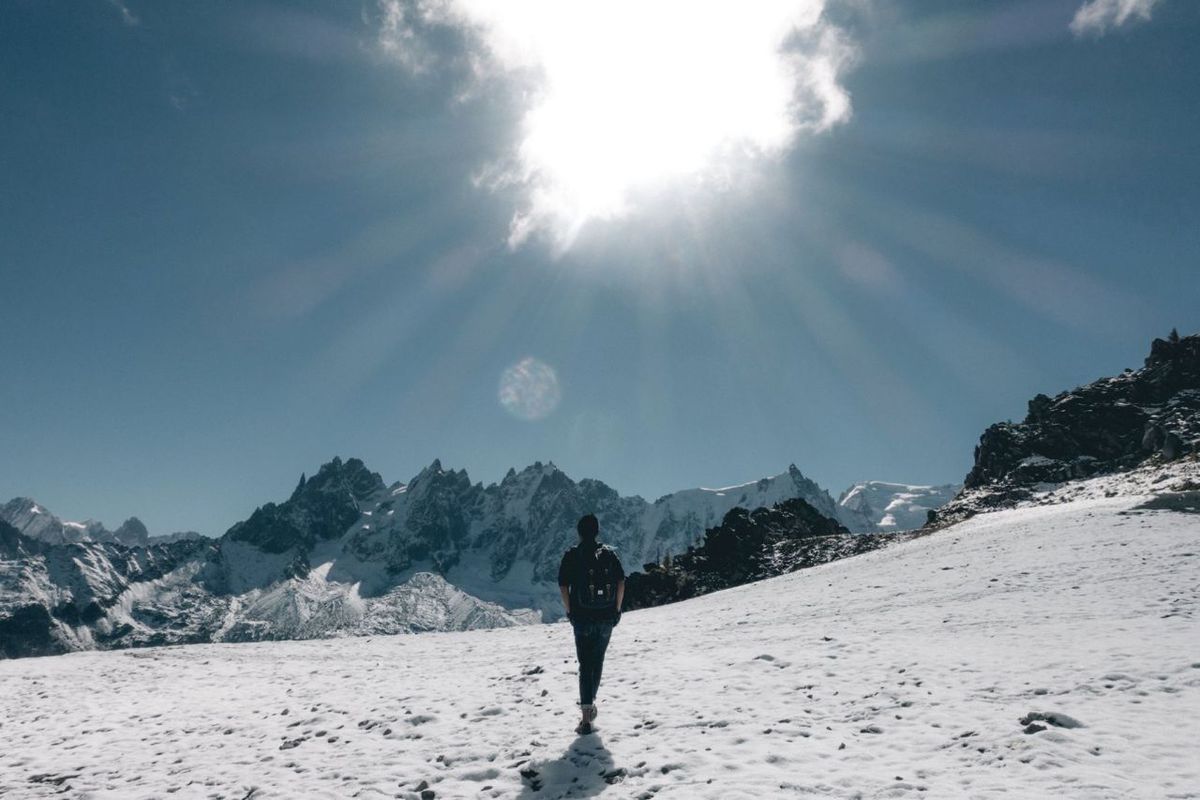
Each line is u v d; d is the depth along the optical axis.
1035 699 9.88
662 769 8.52
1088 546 26.03
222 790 9.58
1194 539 23.89
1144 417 74.81
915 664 12.84
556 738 10.28
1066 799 6.43
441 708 13.16
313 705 15.20
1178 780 6.67
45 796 10.23
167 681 22.27
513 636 28.19
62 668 26.72
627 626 27.70
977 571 25.33
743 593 36.56
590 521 10.90
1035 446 79.38
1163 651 11.49
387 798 8.60
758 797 7.30
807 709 10.64
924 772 7.58
